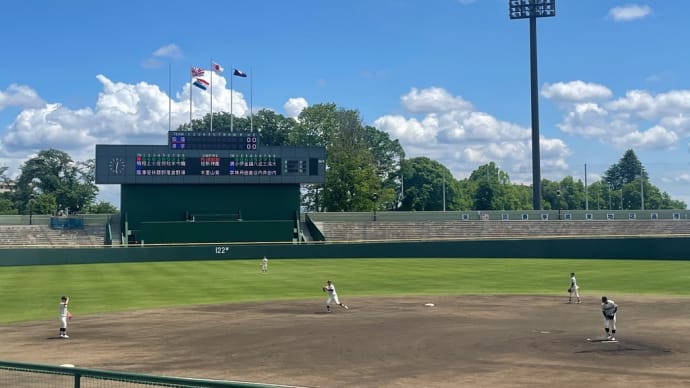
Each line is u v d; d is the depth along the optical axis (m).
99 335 29.14
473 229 97.75
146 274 61.84
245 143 86.69
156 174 84.50
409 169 152.00
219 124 149.50
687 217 99.38
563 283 53.50
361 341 26.91
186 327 31.17
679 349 24.92
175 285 52.22
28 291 48.25
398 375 20.70
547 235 96.62
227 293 46.91
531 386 19.16
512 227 98.19
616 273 61.47
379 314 35.53
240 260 79.00
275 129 148.50
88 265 73.12
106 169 83.38
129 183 84.00
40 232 89.38
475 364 22.30
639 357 23.41
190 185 88.12
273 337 28.09
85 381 16.14
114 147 83.69
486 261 76.44
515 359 23.11
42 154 161.62
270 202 90.25
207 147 85.81
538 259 79.69
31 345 26.81
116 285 52.31
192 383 9.16
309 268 67.88
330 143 132.12
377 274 61.38
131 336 28.73
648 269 65.50
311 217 99.69
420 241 83.12
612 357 23.41
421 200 150.00
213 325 31.73
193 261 78.06
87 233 90.44
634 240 80.25
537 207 110.75
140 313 36.47
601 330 29.53
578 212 101.19
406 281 55.34
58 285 52.38
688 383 19.52
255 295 45.72
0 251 73.12
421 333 28.83
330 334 28.75
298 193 90.88
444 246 83.00
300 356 23.89
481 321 32.62
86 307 39.50
